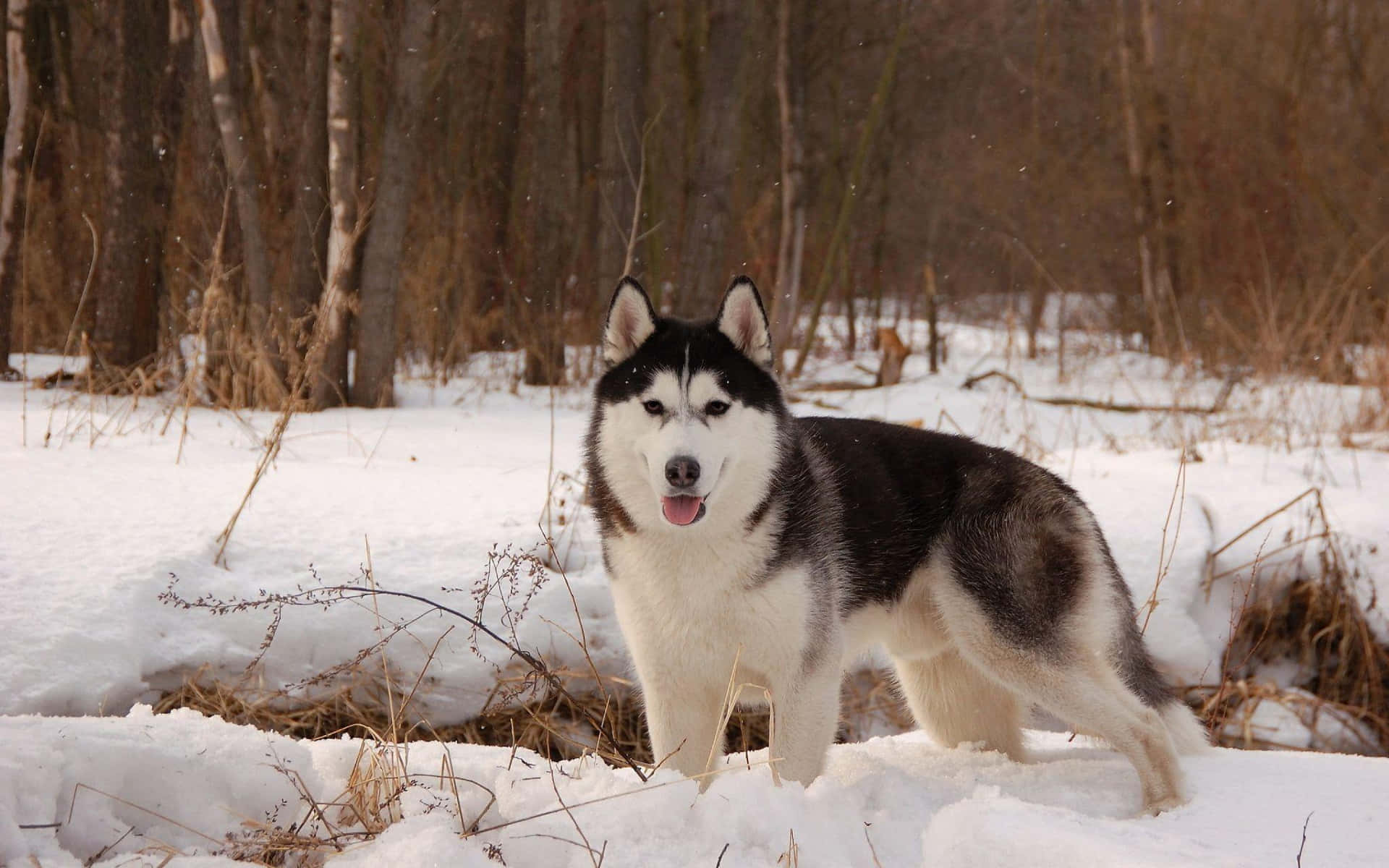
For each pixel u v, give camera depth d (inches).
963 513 151.3
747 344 140.9
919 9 648.4
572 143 625.0
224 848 106.9
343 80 369.4
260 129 471.2
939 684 160.1
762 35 621.9
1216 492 243.9
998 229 726.5
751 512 131.0
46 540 181.0
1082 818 114.8
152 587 172.7
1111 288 700.7
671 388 131.5
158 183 401.1
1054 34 715.4
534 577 184.2
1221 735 198.4
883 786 133.5
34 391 368.8
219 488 217.5
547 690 165.8
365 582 183.8
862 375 547.2
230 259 388.5
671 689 137.6
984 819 110.4
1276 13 610.9
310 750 131.0
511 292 569.3
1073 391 484.7
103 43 397.4
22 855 95.0
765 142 720.3
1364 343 438.9
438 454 286.2
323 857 107.9
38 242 508.7
